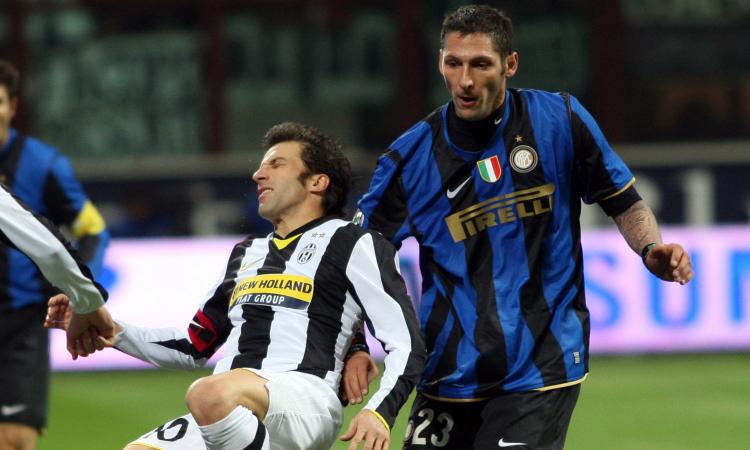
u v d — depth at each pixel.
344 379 15.16
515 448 14.90
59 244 13.86
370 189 15.84
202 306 16.05
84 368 39.69
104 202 41.62
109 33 47.12
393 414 14.25
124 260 39.53
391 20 47.12
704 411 31.36
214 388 13.98
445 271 15.52
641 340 39.41
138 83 47.22
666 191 41.53
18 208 13.80
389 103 47.34
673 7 46.62
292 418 14.52
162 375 38.56
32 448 20.45
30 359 20.28
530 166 15.27
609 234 39.66
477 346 15.19
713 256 39.69
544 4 46.75
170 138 47.31
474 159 15.33
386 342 14.77
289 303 15.15
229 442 13.90
